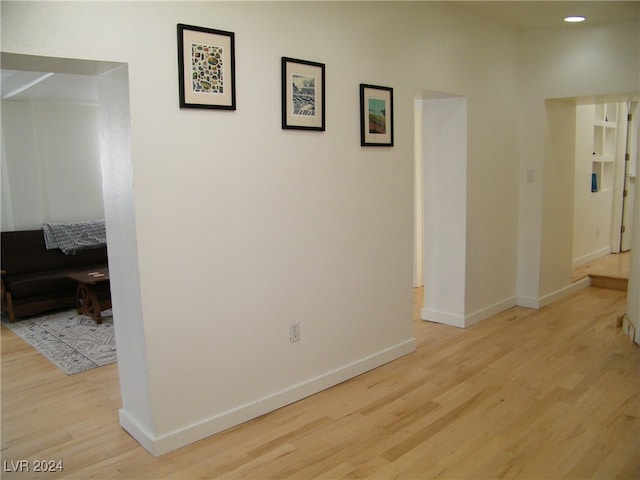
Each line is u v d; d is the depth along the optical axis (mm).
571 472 2162
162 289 2305
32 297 4812
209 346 2496
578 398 2867
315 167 2879
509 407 2775
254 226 2615
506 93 4406
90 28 2016
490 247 4398
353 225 3145
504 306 4660
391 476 2164
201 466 2270
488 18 4086
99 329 4434
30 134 5609
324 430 2568
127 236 2291
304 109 2775
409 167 3506
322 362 3049
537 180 4605
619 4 3672
